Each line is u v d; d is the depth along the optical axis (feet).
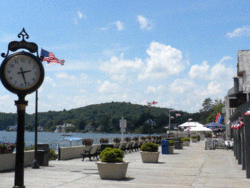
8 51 28.60
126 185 34.76
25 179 38.81
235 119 59.88
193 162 60.34
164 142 81.10
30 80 28.25
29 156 53.16
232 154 80.18
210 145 98.73
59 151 64.08
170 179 39.34
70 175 42.45
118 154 40.29
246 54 60.39
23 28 29.19
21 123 27.96
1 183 35.58
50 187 33.32
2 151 47.01
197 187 33.96
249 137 41.73
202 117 422.82
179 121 499.10
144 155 59.16
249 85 57.16
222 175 43.37
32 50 29.32
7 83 27.66
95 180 38.22
